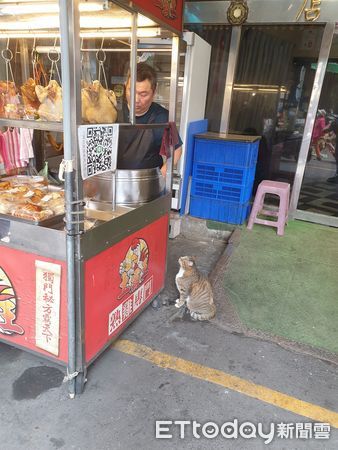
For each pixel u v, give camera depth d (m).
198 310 2.57
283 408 1.90
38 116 1.72
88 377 2.03
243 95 4.66
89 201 2.15
